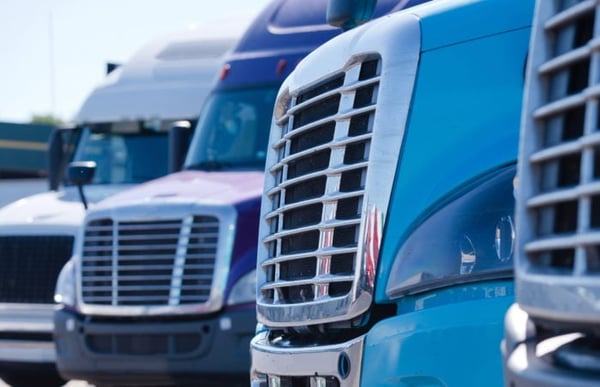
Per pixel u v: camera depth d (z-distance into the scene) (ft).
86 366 33.76
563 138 10.06
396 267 15.75
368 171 16.16
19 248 41.63
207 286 31.65
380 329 15.71
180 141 40.75
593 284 9.21
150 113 48.08
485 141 15.51
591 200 9.46
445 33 16.21
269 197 19.25
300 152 18.04
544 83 10.36
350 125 16.84
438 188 15.67
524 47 15.65
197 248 31.99
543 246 9.95
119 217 33.47
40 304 41.06
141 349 32.65
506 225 14.88
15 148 102.89
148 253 32.86
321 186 17.42
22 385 43.11
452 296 15.24
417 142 15.93
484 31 16.02
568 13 10.07
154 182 36.52
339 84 17.48
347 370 16.25
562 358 9.91
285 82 19.52
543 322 10.25
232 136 37.40
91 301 33.88
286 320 17.83
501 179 15.20
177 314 32.07
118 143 48.32
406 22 16.53
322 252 16.88
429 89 16.03
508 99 15.52
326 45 18.34
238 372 31.04
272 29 38.42
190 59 49.11
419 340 15.06
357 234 16.33
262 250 19.24
